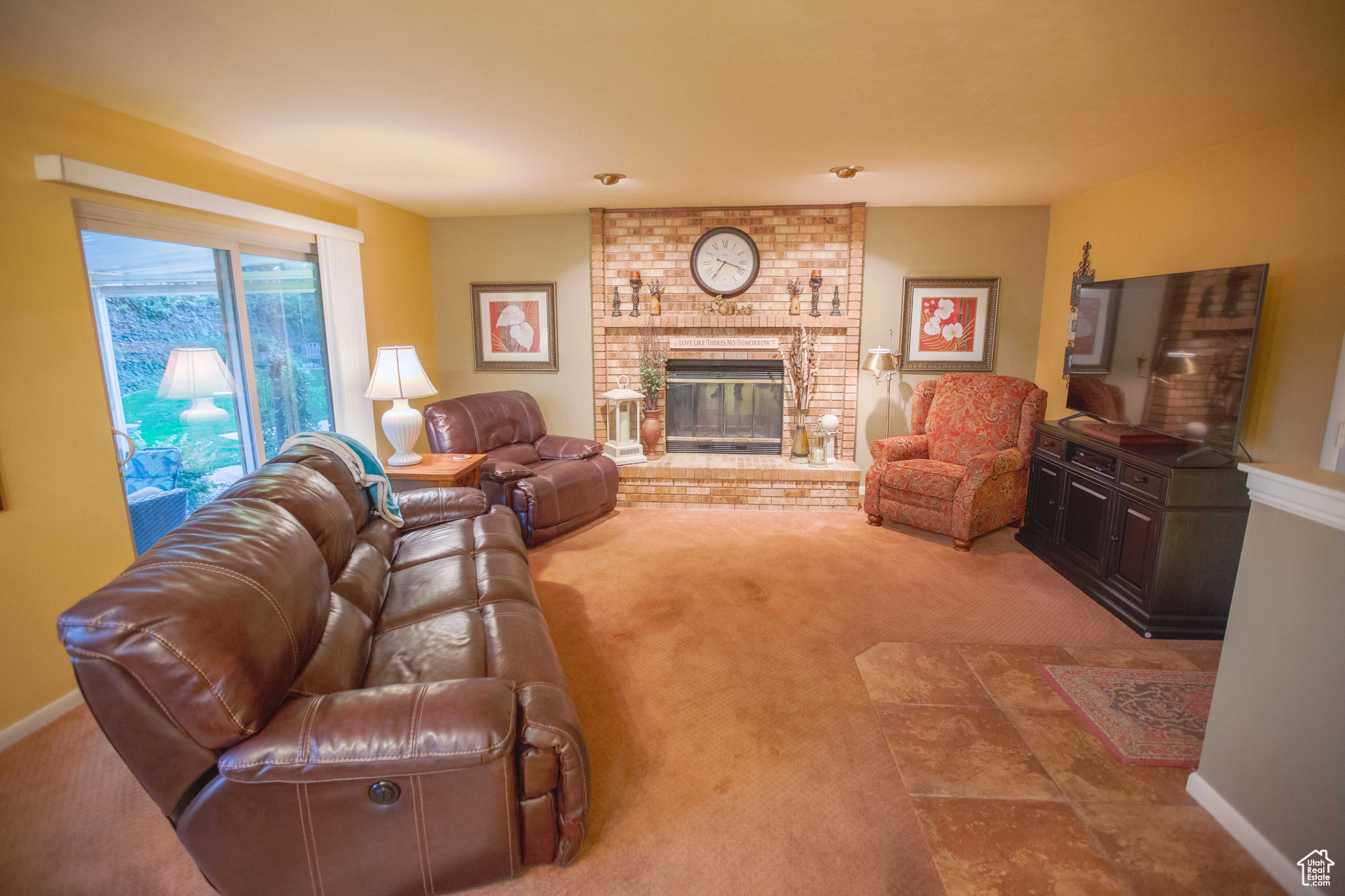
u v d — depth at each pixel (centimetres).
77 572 241
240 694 126
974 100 250
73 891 158
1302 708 153
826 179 387
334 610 187
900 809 183
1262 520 164
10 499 218
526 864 160
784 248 493
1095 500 331
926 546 402
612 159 336
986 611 310
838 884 158
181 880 161
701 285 500
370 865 142
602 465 452
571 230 506
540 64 213
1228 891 156
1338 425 250
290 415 370
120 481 257
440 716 136
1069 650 272
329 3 170
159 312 280
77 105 239
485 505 321
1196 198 325
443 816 143
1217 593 281
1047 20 183
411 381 377
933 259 482
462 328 526
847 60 211
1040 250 472
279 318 356
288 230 354
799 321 493
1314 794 150
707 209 493
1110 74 223
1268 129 282
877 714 228
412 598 227
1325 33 190
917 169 361
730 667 259
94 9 172
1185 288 297
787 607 314
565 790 155
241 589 140
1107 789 191
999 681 249
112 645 119
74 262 236
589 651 272
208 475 310
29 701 225
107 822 180
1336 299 252
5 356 216
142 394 274
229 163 313
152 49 199
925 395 464
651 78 227
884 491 432
